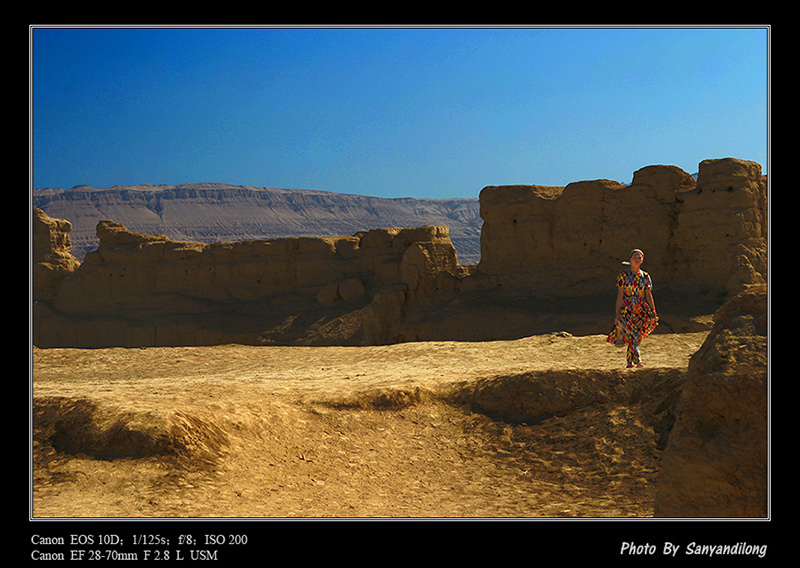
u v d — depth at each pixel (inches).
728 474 218.4
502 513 297.4
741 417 222.5
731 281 1160.8
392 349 623.8
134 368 602.2
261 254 2064.5
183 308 2012.8
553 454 358.3
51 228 2196.1
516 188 1473.9
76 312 2080.5
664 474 229.8
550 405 390.9
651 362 468.8
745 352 232.8
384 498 313.6
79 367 610.5
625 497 312.0
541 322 1285.7
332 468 339.6
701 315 1115.3
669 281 1251.2
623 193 1334.9
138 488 289.9
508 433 381.7
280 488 312.7
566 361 503.8
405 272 1584.6
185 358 645.3
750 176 1230.3
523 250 1454.2
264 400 386.6
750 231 1213.7
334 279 1998.0
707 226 1217.4
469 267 1619.1
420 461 357.7
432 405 410.3
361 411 396.2
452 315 1455.5
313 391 413.1
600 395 390.3
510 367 473.1
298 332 1851.6
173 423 327.6
